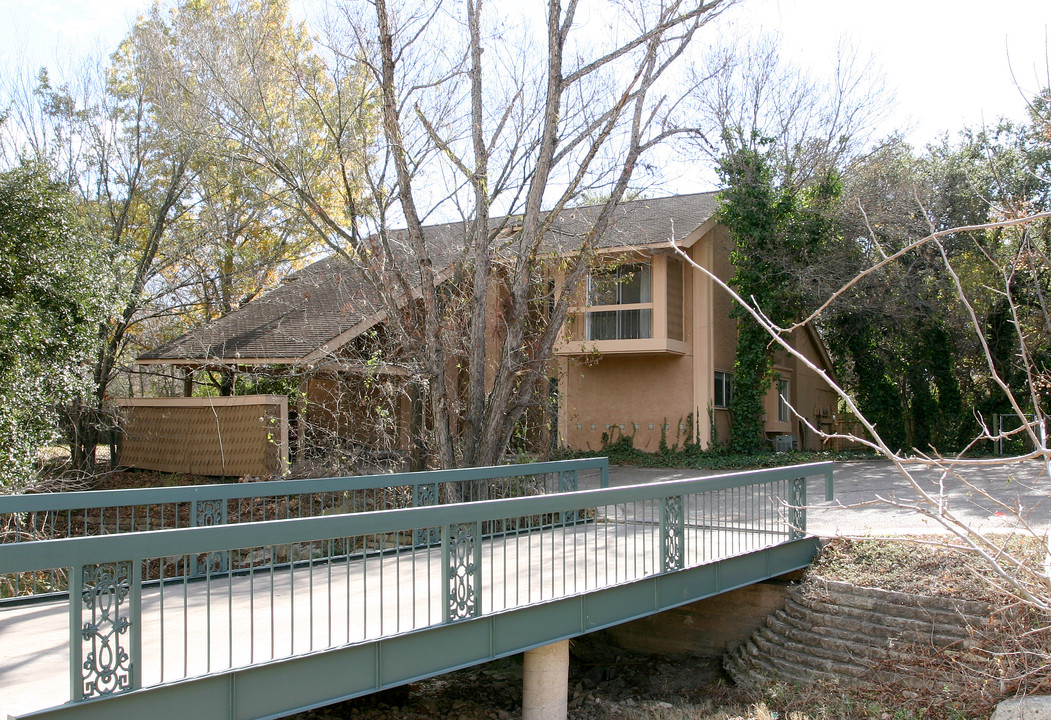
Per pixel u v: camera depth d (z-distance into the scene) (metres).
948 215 21.06
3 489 11.88
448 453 13.04
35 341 12.73
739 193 20.55
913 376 24.70
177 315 21.67
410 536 10.91
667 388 21.66
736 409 21.33
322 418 18.19
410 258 14.57
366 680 5.60
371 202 14.87
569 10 12.81
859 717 7.52
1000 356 23.31
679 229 20.25
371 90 14.45
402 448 17.28
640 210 21.14
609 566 8.36
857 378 27.78
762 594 9.65
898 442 23.39
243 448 16.08
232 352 16.75
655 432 21.69
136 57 19.88
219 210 21.34
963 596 8.21
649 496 7.80
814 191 21.42
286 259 22.80
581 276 14.06
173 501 7.74
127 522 14.06
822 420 28.11
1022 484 14.27
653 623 10.33
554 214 13.48
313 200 14.08
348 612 5.54
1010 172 20.34
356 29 13.61
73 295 13.69
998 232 20.95
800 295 20.81
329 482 8.88
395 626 6.06
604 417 22.38
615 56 13.03
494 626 6.46
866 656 8.21
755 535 10.08
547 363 14.04
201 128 15.16
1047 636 7.28
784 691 8.16
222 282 22.16
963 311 20.92
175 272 21.78
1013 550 8.34
